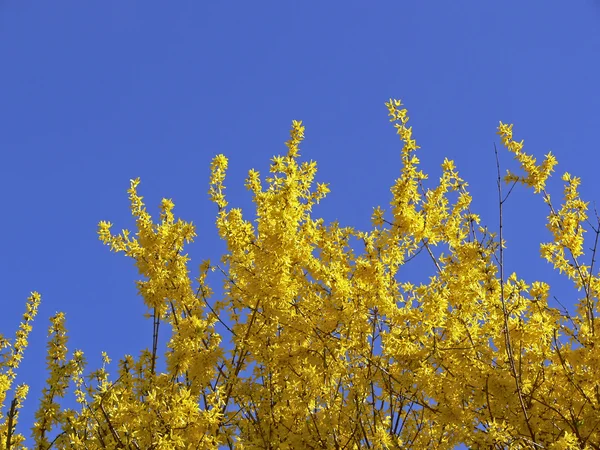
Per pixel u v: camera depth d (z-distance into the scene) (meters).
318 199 6.03
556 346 4.84
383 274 5.29
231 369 5.20
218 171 5.99
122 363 5.49
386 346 5.23
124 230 5.92
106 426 5.23
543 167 5.58
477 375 4.86
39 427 5.48
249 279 5.32
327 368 5.12
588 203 5.52
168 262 5.76
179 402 4.64
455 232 5.72
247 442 4.97
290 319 5.29
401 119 5.57
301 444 4.86
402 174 5.47
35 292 7.55
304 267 5.61
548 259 5.63
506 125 5.79
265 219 5.42
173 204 6.05
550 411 4.99
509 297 4.98
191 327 5.22
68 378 5.67
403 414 5.59
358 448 4.73
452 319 5.09
